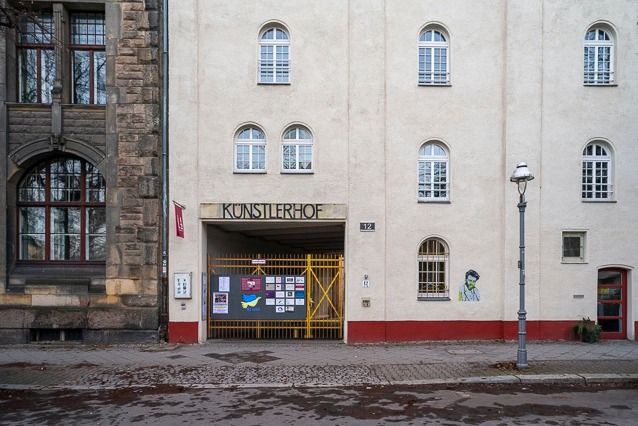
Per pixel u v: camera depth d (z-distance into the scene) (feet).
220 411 25.70
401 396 28.53
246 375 32.63
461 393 29.27
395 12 45.21
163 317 43.62
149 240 43.39
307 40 44.73
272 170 44.16
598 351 39.96
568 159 45.42
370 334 43.60
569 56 45.73
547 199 45.09
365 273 43.83
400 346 42.22
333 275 45.93
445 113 45.19
